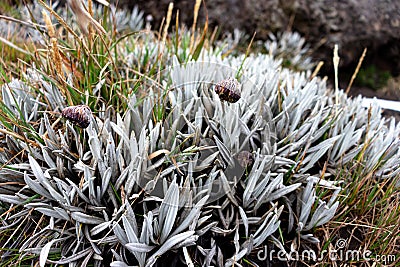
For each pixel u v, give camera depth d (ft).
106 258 1.82
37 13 3.56
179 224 1.81
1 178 1.88
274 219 1.80
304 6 4.10
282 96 2.18
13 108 2.03
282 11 4.15
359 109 2.34
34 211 1.88
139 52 2.55
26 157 1.95
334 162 2.11
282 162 1.94
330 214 1.88
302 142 1.98
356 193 2.00
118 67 2.31
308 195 1.92
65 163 1.91
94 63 2.12
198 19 4.21
